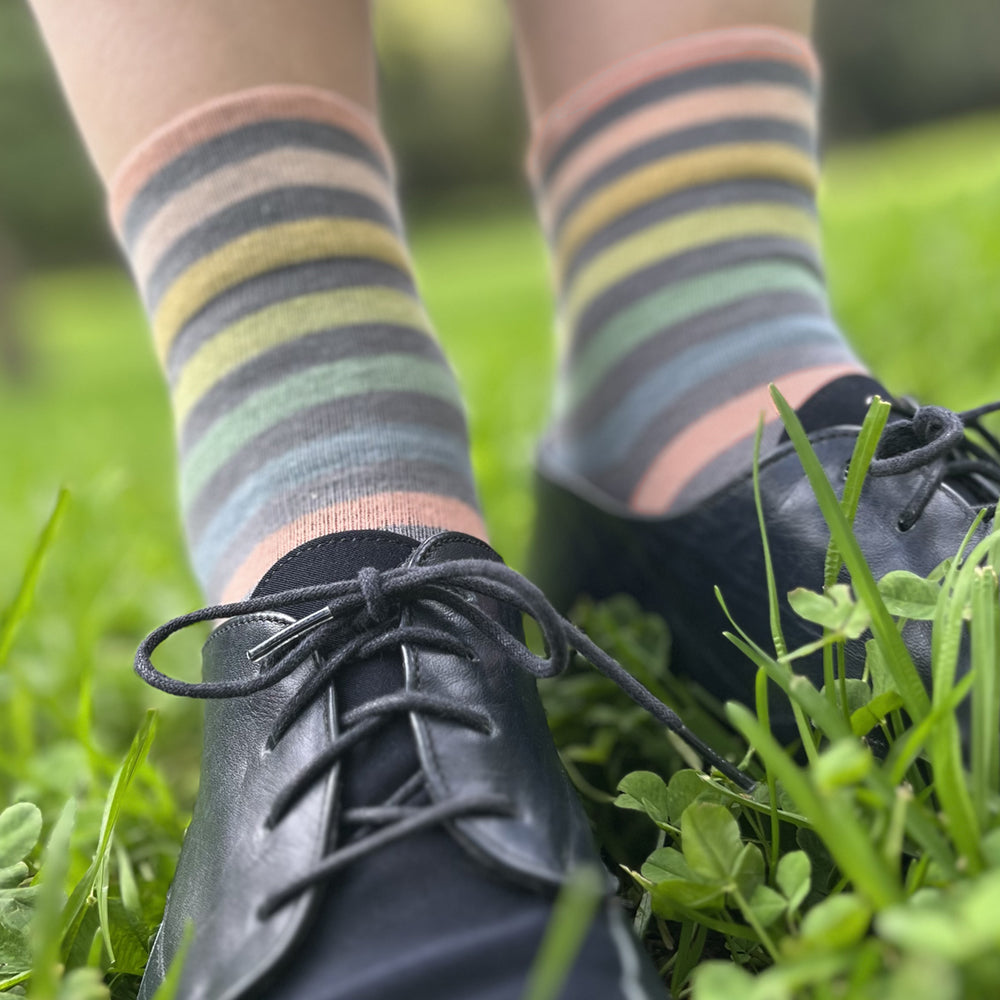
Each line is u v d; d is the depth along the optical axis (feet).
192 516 2.94
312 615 2.19
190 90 2.91
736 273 3.38
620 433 3.49
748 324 3.29
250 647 2.28
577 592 3.62
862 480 2.11
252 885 1.82
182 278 2.94
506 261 36.32
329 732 2.02
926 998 1.10
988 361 6.47
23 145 43.68
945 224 10.64
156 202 2.98
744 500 2.73
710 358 3.28
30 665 4.50
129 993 2.17
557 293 4.02
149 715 2.33
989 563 1.93
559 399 4.01
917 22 61.46
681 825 1.93
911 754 1.62
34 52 35.45
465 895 1.73
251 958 1.69
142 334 33.68
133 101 2.95
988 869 1.50
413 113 65.00
